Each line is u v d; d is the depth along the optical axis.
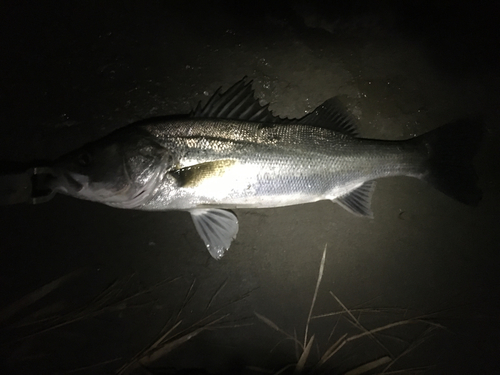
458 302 0.56
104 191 0.47
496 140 0.57
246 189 0.49
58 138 0.52
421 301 0.56
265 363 0.54
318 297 0.56
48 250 0.53
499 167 0.57
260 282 0.55
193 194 0.49
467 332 0.56
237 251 0.55
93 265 0.53
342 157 0.51
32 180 0.48
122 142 0.47
